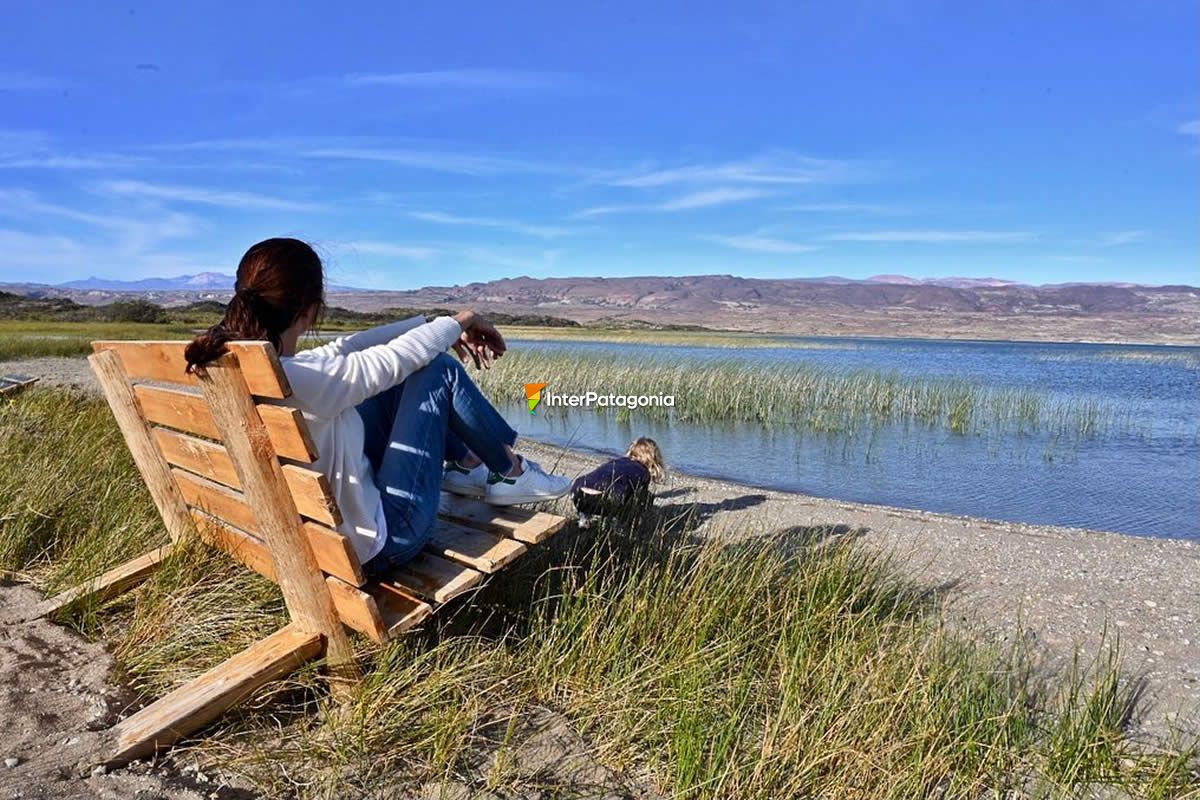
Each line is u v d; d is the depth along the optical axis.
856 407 18.39
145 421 3.68
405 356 2.78
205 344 2.44
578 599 3.62
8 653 3.02
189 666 3.04
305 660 2.85
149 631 3.23
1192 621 4.96
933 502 9.82
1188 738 3.44
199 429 2.97
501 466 3.29
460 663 3.11
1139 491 10.55
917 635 3.91
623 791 2.63
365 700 2.72
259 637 3.15
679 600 3.81
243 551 3.32
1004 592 5.45
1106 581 5.76
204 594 3.47
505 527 3.23
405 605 2.76
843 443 14.55
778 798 2.64
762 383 18.86
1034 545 6.72
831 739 2.89
